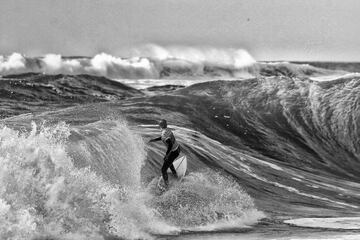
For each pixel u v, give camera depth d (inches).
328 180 3363.7
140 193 1843.0
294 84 4936.0
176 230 1638.8
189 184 2018.9
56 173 1425.9
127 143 2103.8
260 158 3523.6
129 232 1494.8
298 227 1852.9
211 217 1845.5
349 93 4778.5
